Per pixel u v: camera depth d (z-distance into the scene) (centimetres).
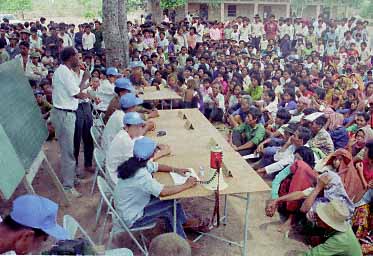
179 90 841
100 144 537
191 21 1712
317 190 411
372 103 650
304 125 557
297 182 437
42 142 484
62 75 486
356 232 416
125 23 991
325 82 850
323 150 540
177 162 426
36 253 219
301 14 2217
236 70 970
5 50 889
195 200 505
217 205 364
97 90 703
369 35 1502
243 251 389
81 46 1391
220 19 2266
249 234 436
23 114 464
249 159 627
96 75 743
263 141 623
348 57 1155
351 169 432
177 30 1407
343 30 1469
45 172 579
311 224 405
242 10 2292
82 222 450
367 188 420
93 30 1348
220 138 507
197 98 830
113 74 687
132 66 891
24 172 385
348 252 338
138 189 357
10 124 416
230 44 1259
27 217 215
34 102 523
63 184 515
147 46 1277
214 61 1033
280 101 791
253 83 859
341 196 404
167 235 213
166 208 378
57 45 1323
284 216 470
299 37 1494
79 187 538
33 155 434
